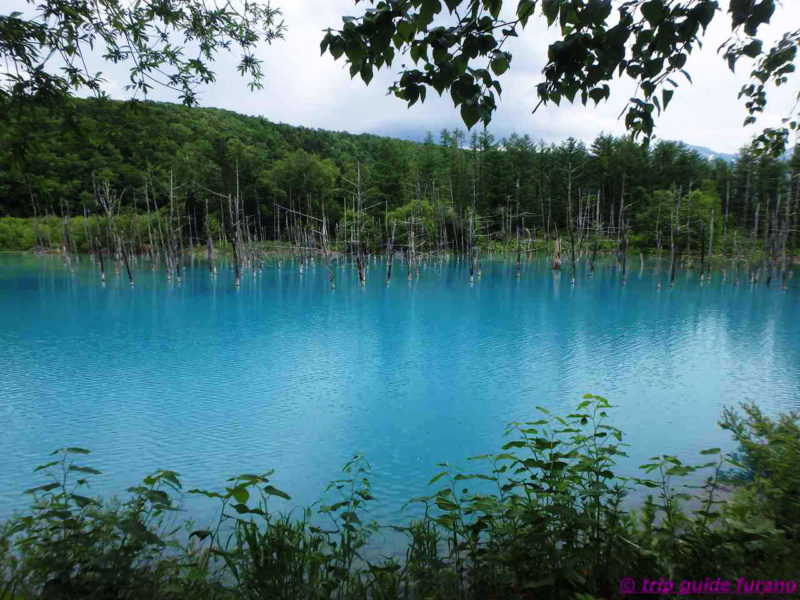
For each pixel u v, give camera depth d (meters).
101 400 15.17
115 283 49.62
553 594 3.48
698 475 9.23
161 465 10.56
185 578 3.75
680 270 65.56
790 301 37.91
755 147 6.20
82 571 3.19
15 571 3.59
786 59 5.06
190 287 47.88
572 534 3.89
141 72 5.60
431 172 95.69
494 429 12.88
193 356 21.00
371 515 8.33
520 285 50.12
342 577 3.67
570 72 2.84
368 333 26.12
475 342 24.00
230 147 93.81
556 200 83.94
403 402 15.11
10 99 4.30
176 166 70.62
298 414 14.00
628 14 2.72
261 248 79.38
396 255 88.62
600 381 17.36
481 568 3.85
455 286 49.56
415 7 2.70
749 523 3.88
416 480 9.90
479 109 2.91
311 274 64.25
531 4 2.73
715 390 16.17
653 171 82.94
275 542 3.61
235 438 12.19
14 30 4.22
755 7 2.54
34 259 75.38
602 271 64.94
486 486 9.41
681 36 2.71
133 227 74.31
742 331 26.52
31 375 17.95
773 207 65.69
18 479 9.76
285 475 10.16
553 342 23.91
